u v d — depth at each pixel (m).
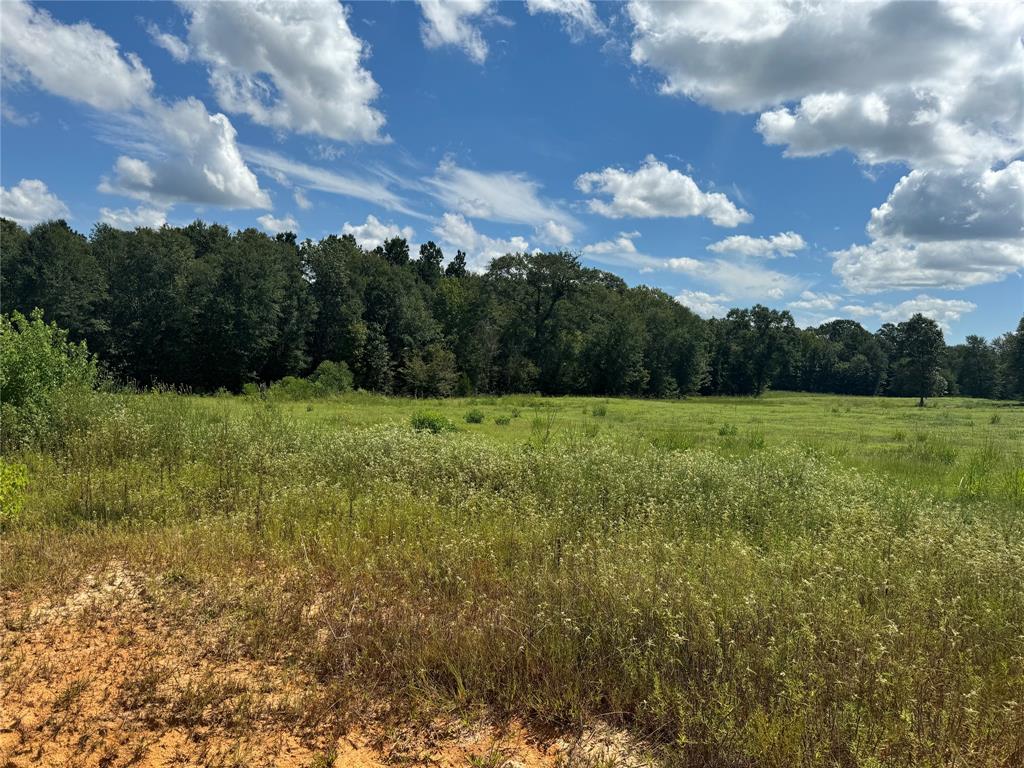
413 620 3.86
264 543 5.55
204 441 9.62
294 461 8.77
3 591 4.27
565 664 3.30
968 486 9.68
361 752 2.76
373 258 68.06
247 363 51.62
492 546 5.36
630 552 4.84
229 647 3.61
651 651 3.37
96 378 12.93
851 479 9.02
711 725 2.74
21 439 9.22
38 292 46.56
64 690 3.08
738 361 93.38
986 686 3.13
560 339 68.62
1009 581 4.55
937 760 2.54
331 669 3.46
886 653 3.28
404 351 58.91
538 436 14.23
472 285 70.19
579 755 2.77
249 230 62.78
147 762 2.58
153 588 4.38
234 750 2.68
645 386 74.25
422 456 8.98
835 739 2.64
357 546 5.34
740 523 6.52
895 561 4.89
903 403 58.81
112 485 7.07
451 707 3.08
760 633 3.46
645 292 89.38
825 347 117.12
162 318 51.12
